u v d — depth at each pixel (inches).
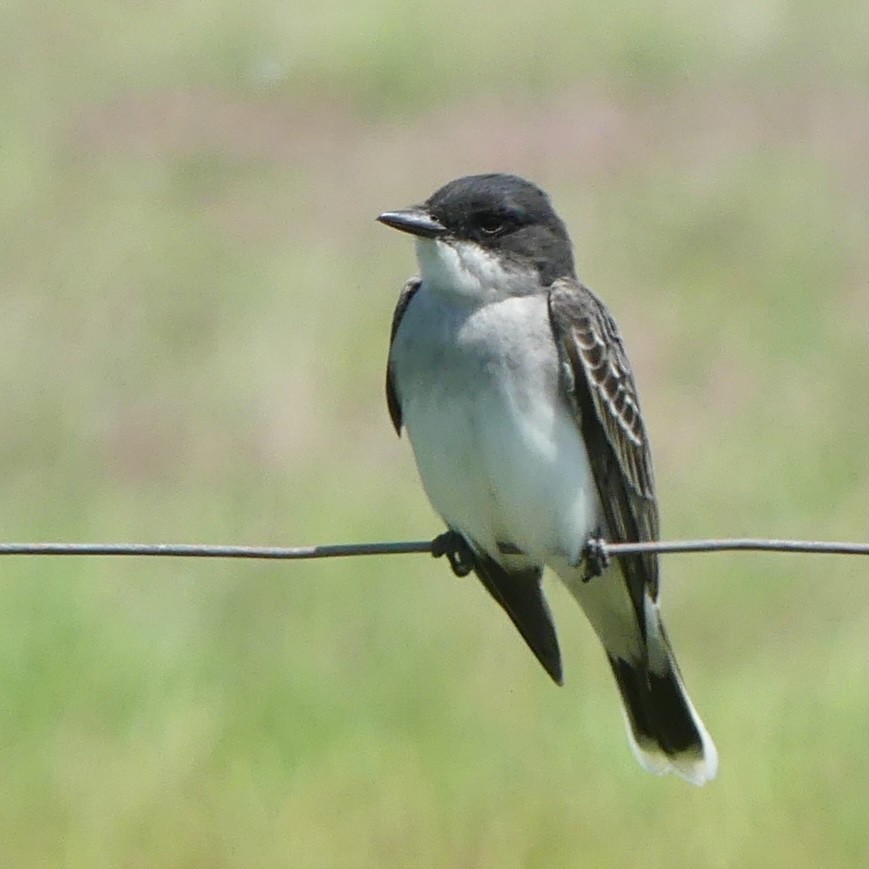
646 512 318.3
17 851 395.5
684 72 1178.6
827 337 778.2
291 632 490.9
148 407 719.1
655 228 924.0
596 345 306.8
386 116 1115.9
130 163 1034.7
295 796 404.2
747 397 714.2
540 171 1026.7
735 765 410.3
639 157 1038.4
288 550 269.0
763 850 387.2
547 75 1170.6
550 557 314.0
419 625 491.8
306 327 800.3
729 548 273.1
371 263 887.1
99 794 407.5
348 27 1217.4
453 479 307.7
